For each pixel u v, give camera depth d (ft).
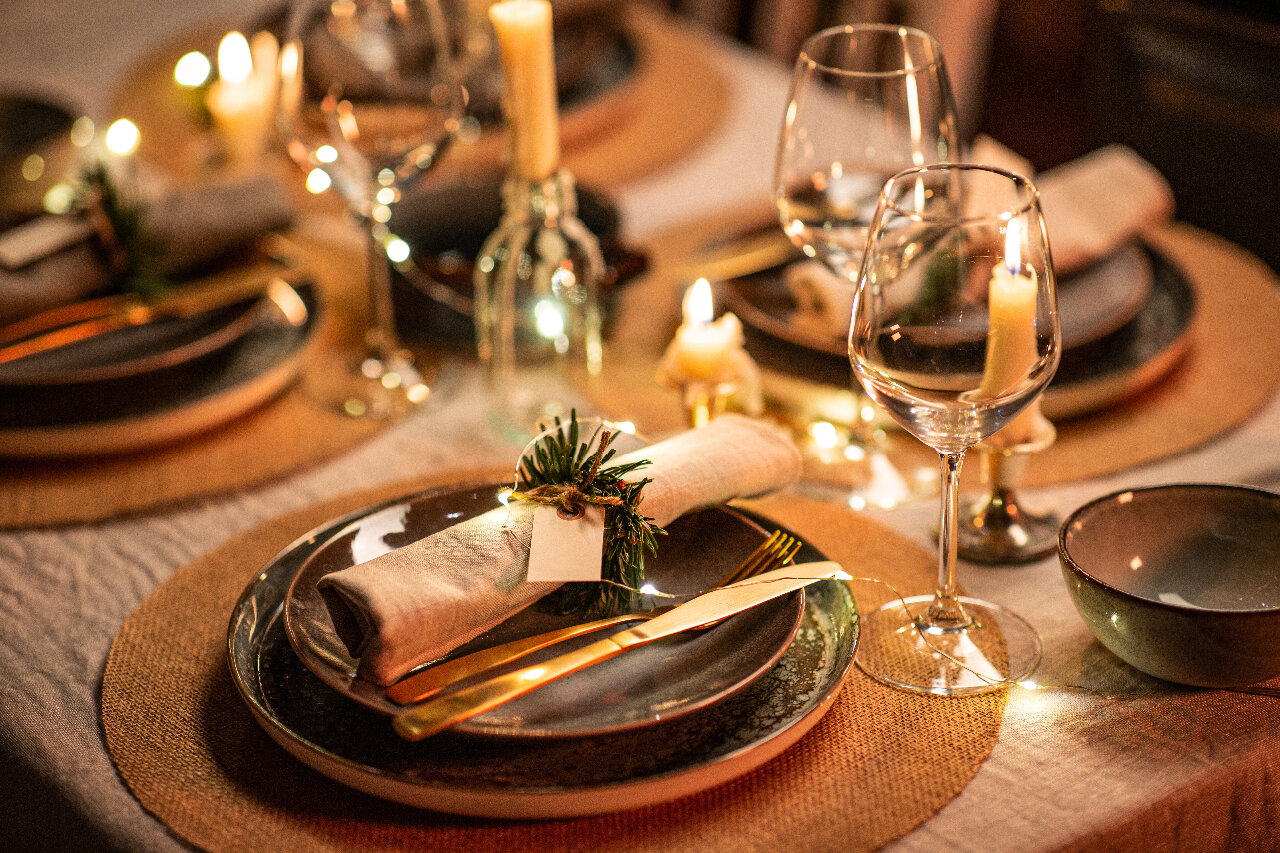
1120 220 4.57
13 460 4.20
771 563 3.60
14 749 3.50
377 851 3.27
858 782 3.36
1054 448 4.12
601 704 3.38
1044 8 11.44
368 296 4.79
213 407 4.21
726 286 4.57
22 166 5.19
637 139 5.80
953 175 3.82
